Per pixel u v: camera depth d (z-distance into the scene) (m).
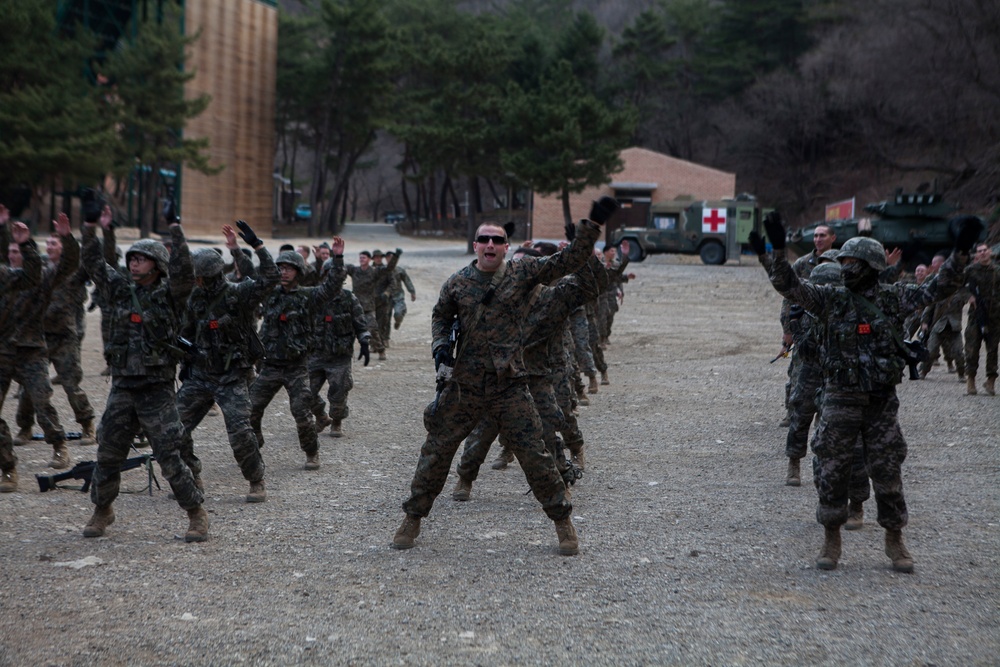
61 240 6.18
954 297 13.53
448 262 41.47
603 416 10.80
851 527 6.31
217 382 6.88
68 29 53.09
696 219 39.62
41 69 43.12
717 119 70.25
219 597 4.86
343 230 80.50
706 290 30.02
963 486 7.52
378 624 4.52
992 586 5.16
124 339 5.66
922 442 9.27
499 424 5.64
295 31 74.06
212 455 8.51
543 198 55.81
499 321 5.54
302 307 7.90
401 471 7.99
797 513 6.74
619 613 4.70
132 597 4.84
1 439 7.01
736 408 11.40
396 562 5.50
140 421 5.77
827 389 5.50
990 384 12.34
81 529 6.11
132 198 54.50
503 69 60.97
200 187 60.06
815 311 5.42
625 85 74.75
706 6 79.56
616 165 50.41
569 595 4.96
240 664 4.05
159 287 5.73
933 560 5.63
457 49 72.69
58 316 8.72
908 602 4.89
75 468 6.94
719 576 5.30
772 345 18.41
